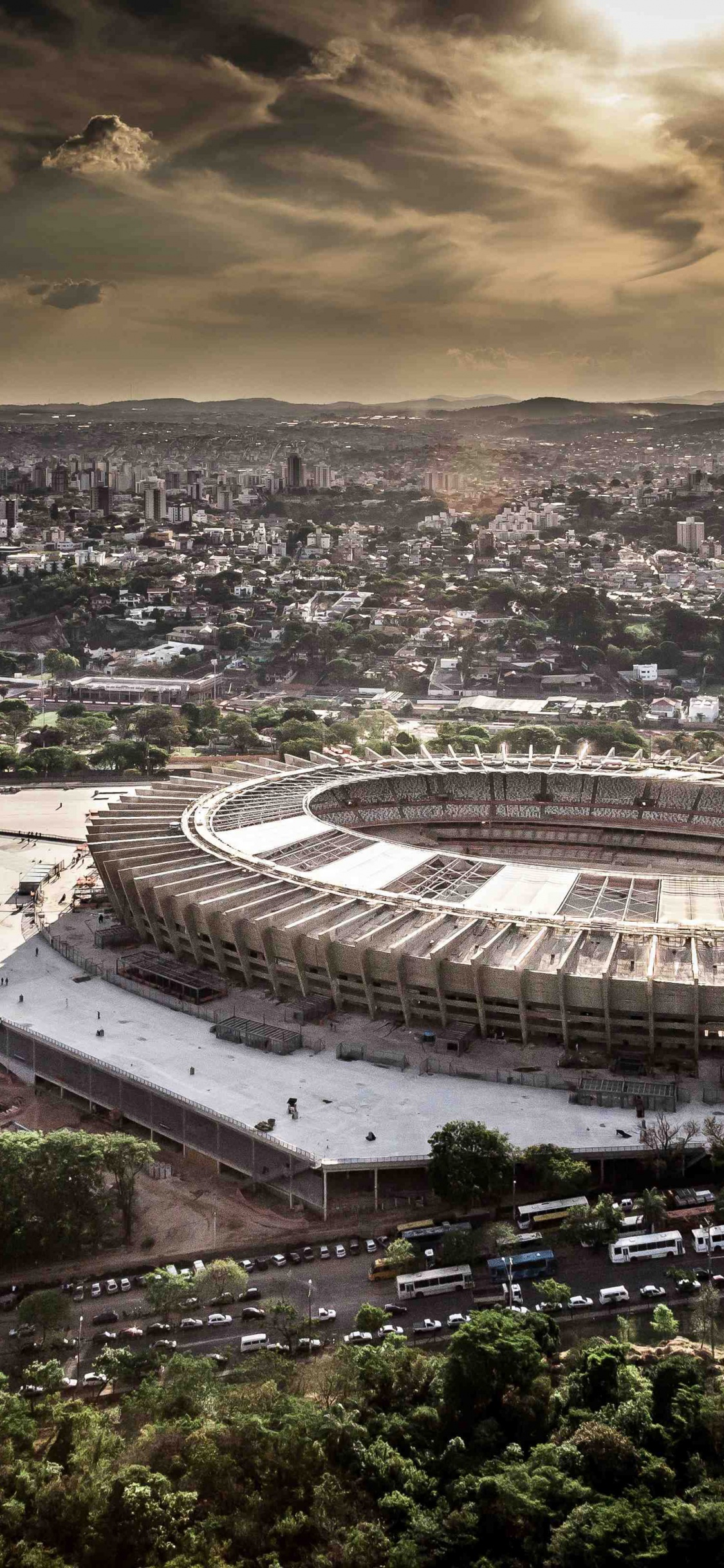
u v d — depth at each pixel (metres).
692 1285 185.62
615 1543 140.00
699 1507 143.50
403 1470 154.75
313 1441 156.50
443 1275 189.75
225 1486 153.75
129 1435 164.88
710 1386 162.88
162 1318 188.75
